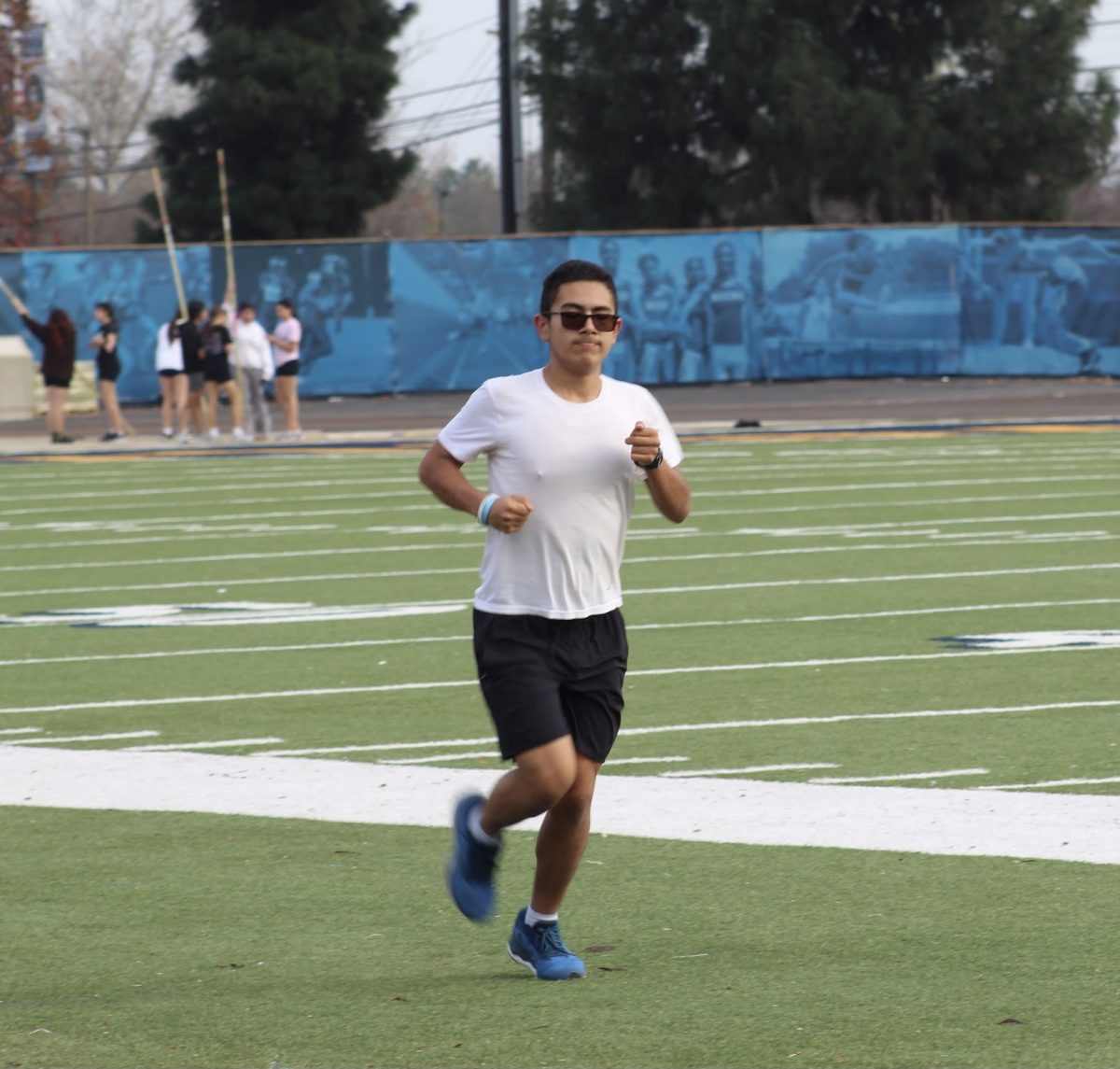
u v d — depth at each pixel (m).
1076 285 74.69
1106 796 13.80
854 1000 9.59
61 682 19.25
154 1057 8.92
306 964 10.38
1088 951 10.33
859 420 57.44
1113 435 51.47
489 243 71.69
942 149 89.94
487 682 9.88
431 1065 8.76
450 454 9.86
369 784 14.57
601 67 91.69
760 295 73.75
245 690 18.59
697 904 11.40
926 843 12.64
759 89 89.56
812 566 27.38
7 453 49.91
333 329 70.88
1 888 11.94
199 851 12.76
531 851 12.95
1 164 101.00
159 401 69.56
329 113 95.00
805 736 16.05
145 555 30.00
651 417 10.09
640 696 17.94
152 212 97.94
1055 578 25.77
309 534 32.34
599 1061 8.77
